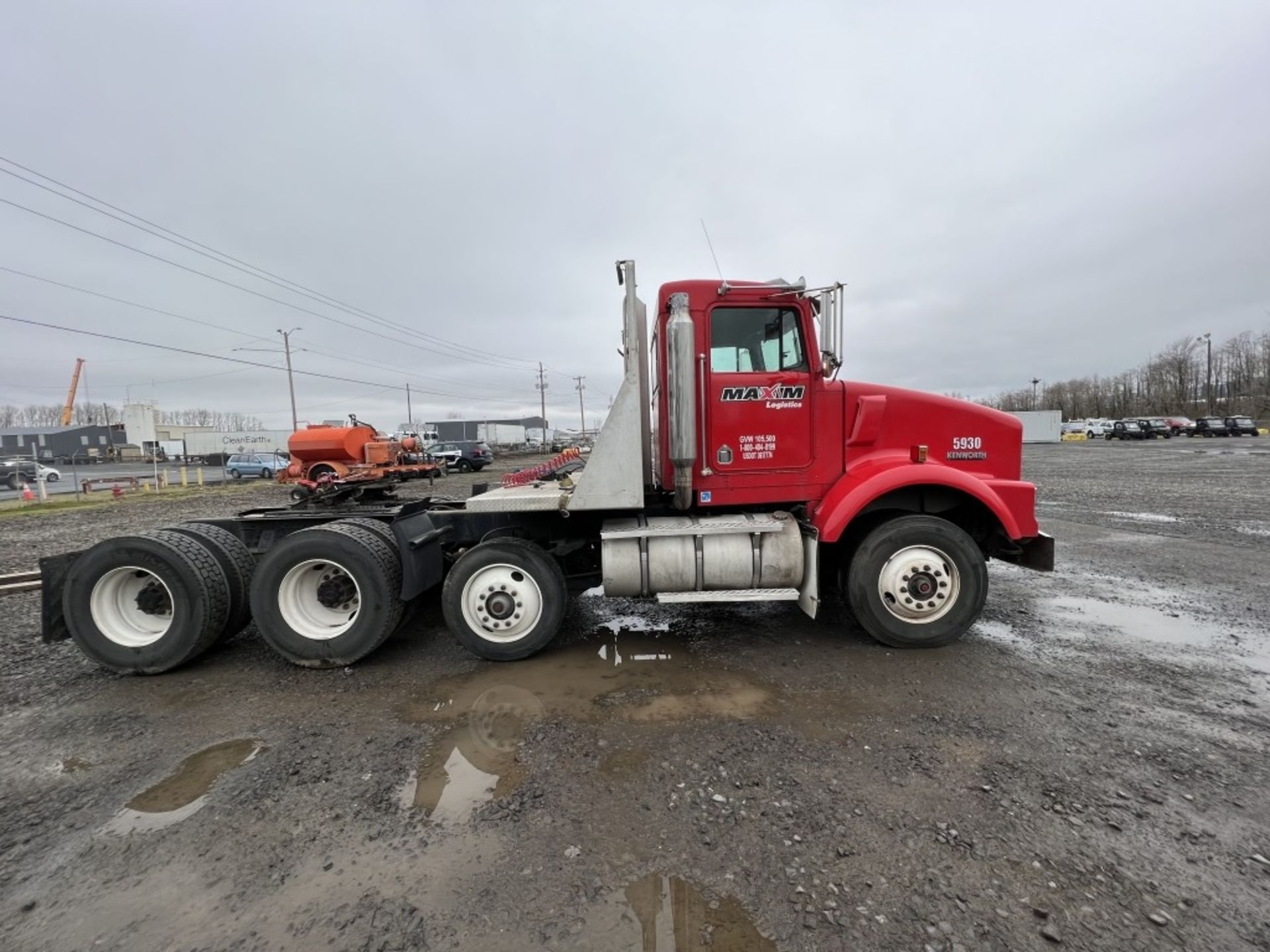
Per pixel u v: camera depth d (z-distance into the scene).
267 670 4.13
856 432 4.37
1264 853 2.12
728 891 2.00
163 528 4.30
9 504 18.19
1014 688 3.51
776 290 4.19
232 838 2.34
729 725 3.14
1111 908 1.89
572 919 1.90
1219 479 15.76
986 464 4.54
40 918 1.95
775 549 4.12
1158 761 2.72
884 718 3.17
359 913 1.95
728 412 4.30
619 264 4.10
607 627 4.88
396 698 3.62
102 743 3.12
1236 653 4.01
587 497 4.18
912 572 4.09
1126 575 6.16
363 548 3.99
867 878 2.04
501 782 2.68
